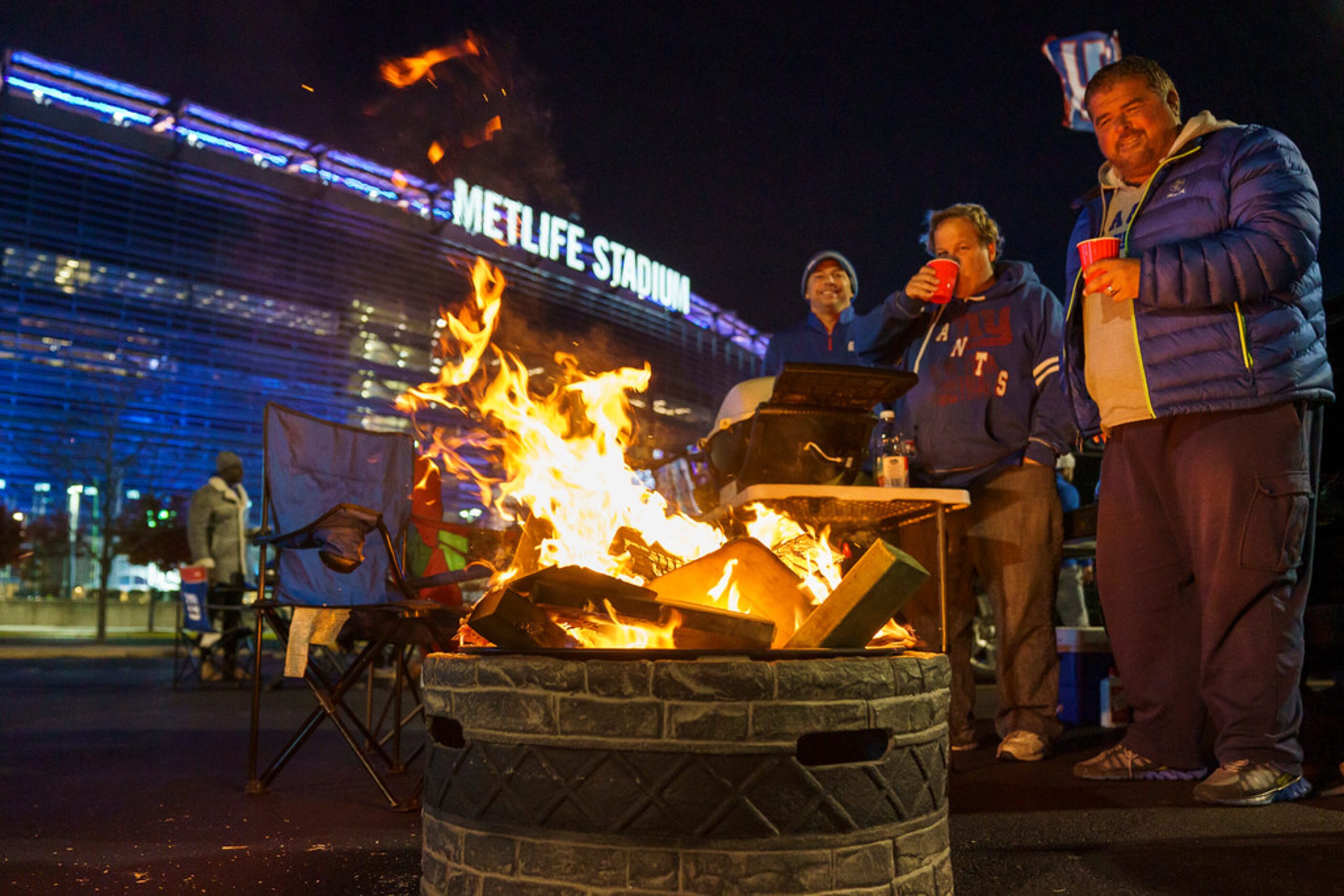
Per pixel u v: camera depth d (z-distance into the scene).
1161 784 3.07
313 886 1.99
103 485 27.06
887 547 1.70
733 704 1.46
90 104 41.81
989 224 3.94
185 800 2.95
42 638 20.50
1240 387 2.80
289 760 3.08
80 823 2.62
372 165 49.00
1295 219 2.71
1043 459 3.66
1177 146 3.02
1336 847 2.22
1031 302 3.80
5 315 36.81
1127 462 3.16
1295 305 2.83
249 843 2.38
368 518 2.70
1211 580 2.87
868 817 1.51
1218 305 2.79
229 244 43.00
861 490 3.02
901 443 3.62
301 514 3.14
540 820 1.51
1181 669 3.15
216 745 4.23
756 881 1.43
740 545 1.83
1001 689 3.76
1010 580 3.71
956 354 3.86
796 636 1.75
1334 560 3.65
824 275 4.38
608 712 1.48
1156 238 3.02
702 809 1.44
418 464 4.04
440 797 1.67
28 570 34.25
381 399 44.94
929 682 1.66
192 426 39.84
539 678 1.53
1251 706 2.79
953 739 3.88
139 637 21.55
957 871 2.07
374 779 2.81
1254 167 2.83
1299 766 2.82
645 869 1.44
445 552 3.97
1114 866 2.09
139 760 3.78
